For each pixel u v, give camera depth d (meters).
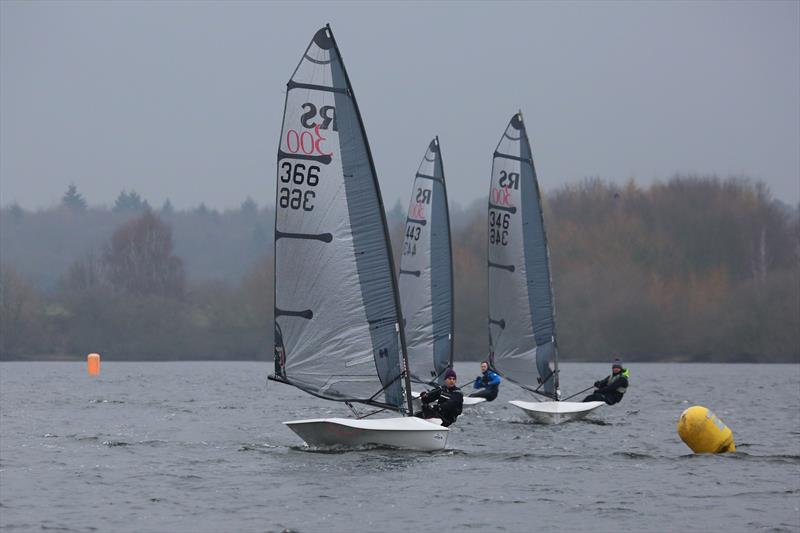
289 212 82.81
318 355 82.62
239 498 67.00
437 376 131.50
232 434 106.19
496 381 122.50
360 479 72.62
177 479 74.31
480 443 94.88
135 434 106.69
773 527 60.03
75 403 157.75
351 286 82.12
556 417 114.44
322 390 82.56
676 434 104.44
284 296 83.06
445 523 60.59
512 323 121.12
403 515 62.38
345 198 82.12
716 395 176.50
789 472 77.88
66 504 66.00
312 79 82.44
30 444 96.88
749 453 90.62
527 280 120.19
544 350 119.19
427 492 68.56
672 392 186.25
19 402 160.00
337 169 82.19
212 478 74.31
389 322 81.94
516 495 68.06
